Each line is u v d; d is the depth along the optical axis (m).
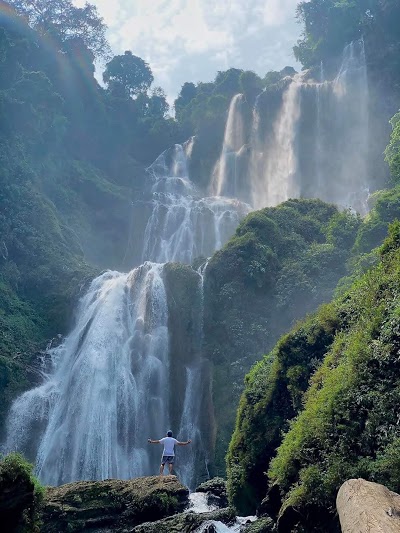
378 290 11.30
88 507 13.68
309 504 8.52
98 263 45.75
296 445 9.79
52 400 29.62
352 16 52.00
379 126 47.72
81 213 46.50
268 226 31.25
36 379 30.28
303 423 10.09
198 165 56.56
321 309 13.95
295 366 12.98
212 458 25.28
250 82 58.78
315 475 8.63
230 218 45.44
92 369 30.27
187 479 26.00
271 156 52.81
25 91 43.69
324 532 8.16
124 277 35.06
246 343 27.28
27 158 42.47
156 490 14.12
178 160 57.00
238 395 25.66
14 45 44.72
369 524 5.49
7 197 38.00
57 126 45.88
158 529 12.40
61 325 34.12
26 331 32.72
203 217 46.38
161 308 31.86
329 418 9.40
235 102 57.19
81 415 28.73
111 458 27.66
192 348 29.38
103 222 48.12
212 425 26.47
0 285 33.81
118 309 32.72
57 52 54.38
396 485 7.37
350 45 51.91
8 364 29.05
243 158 53.69
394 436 8.09
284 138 52.41
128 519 13.66
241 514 13.05
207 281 30.25
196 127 59.25
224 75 63.25
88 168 51.22
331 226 30.98
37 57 52.44
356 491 6.32
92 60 58.75
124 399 29.50
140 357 30.62
